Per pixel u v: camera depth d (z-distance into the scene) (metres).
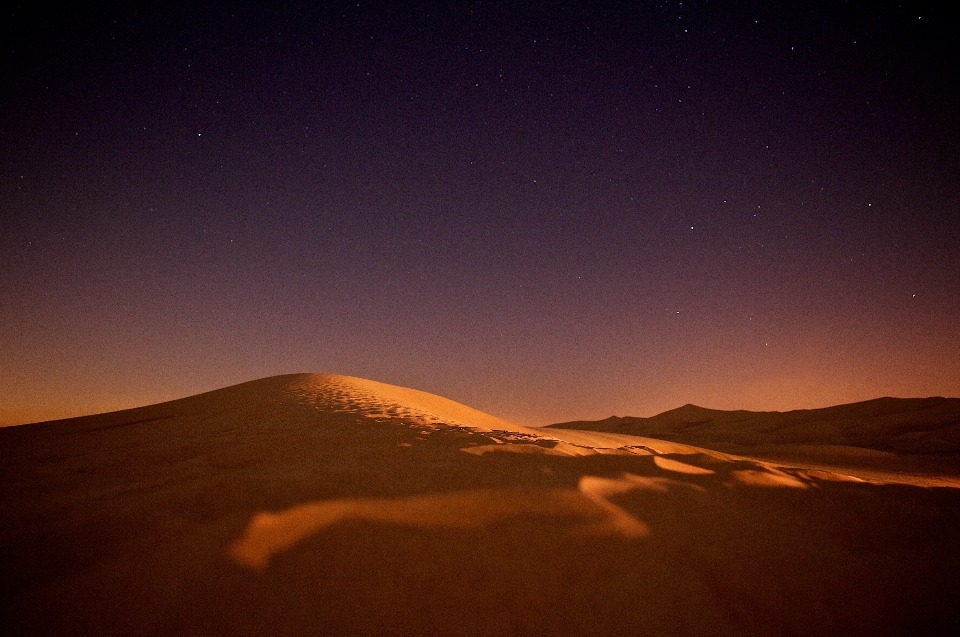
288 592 2.73
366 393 13.32
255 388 15.57
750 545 4.04
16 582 2.69
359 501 3.78
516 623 2.77
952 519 5.25
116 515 3.48
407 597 2.83
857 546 4.43
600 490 4.53
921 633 3.30
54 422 12.45
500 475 4.63
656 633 2.86
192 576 2.76
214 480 4.14
